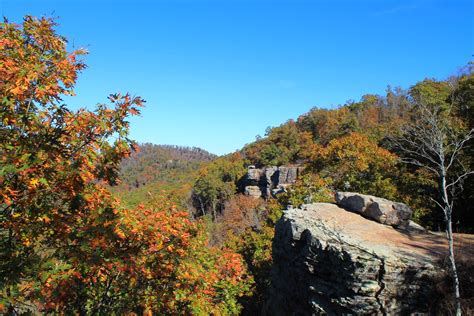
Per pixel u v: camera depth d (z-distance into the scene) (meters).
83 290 6.09
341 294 10.62
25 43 5.22
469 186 19.34
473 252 10.88
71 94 5.32
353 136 33.78
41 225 4.91
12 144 4.71
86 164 5.09
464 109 24.73
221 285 13.27
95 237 5.16
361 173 29.55
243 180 77.75
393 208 14.28
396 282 10.01
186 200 85.12
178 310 9.01
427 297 9.77
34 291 4.63
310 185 28.97
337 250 11.05
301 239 13.43
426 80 49.38
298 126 90.12
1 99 4.46
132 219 6.17
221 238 50.72
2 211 4.67
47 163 4.76
